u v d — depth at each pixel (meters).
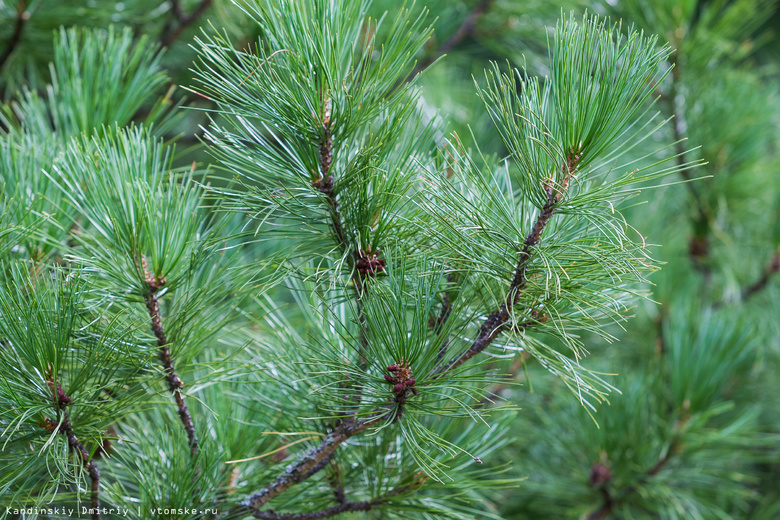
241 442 2.47
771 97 3.59
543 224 2.26
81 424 2.28
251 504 2.37
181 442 2.42
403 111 2.30
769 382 3.45
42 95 3.04
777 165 3.55
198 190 2.40
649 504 2.85
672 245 3.70
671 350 2.93
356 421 2.32
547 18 3.63
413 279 2.31
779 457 3.18
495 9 3.61
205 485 2.38
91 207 2.34
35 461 2.28
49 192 2.45
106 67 2.59
